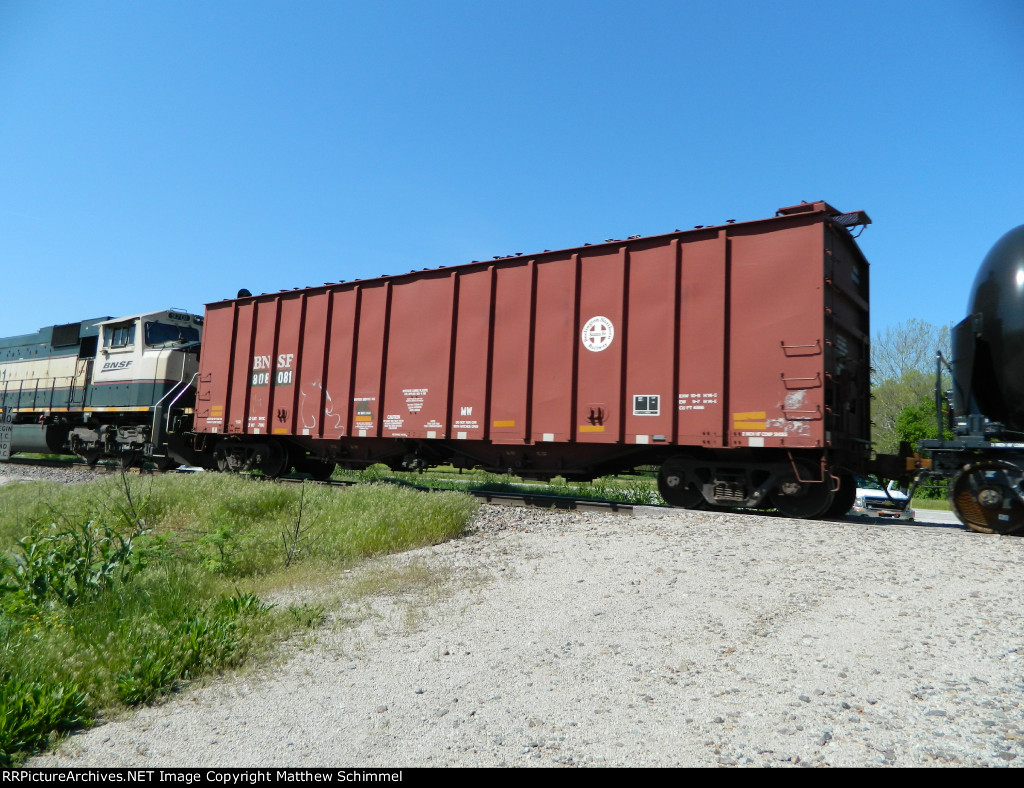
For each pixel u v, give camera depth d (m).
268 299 15.03
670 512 9.71
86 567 5.63
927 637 4.54
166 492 10.28
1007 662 4.09
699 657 4.33
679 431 9.92
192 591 5.81
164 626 4.88
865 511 12.78
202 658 4.36
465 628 5.04
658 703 3.70
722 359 9.62
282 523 9.02
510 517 9.96
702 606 5.36
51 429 20.38
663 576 6.28
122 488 10.33
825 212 9.23
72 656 4.24
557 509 10.80
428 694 3.90
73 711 3.67
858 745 3.19
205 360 16.03
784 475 9.52
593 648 4.55
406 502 9.36
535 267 11.51
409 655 4.52
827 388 9.13
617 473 11.93
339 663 4.40
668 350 10.07
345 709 3.72
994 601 5.27
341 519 8.85
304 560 7.34
